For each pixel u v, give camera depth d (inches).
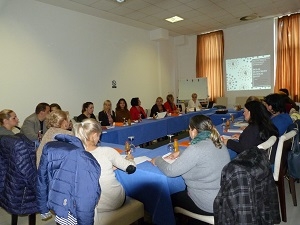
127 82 247.8
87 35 208.5
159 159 65.9
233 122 142.5
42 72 177.5
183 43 308.5
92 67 213.2
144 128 158.7
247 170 47.1
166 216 62.7
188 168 56.1
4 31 156.3
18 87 164.6
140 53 263.4
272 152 78.1
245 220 45.9
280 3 207.2
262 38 264.4
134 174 67.7
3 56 156.4
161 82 291.9
